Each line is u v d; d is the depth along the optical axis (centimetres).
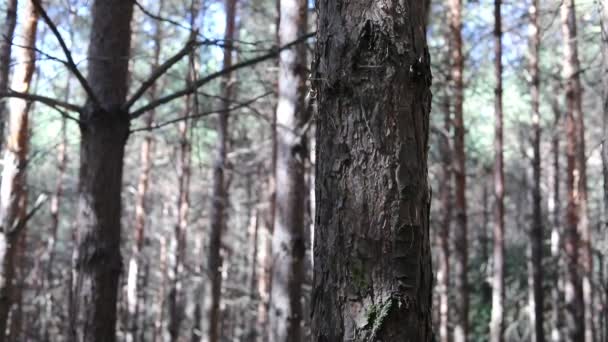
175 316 1545
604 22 551
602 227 550
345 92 231
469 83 1238
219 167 1215
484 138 2245
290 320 700
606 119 529
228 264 2511
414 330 220
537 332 1386
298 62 720
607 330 828
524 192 2320
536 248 1396
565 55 1247
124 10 468
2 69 528
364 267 221
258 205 1759
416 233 226
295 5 725
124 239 2208
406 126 229
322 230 232
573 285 1271
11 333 1455
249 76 1145
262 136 1619
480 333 2080
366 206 224
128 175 2541
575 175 1357
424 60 237
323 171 234
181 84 1166
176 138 1656
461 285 1195
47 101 432
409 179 227
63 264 2459
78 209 447
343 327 221
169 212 2542
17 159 822
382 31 230
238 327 2609
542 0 1391
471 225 2522
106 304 435
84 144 448
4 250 796
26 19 752
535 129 1341
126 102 450
